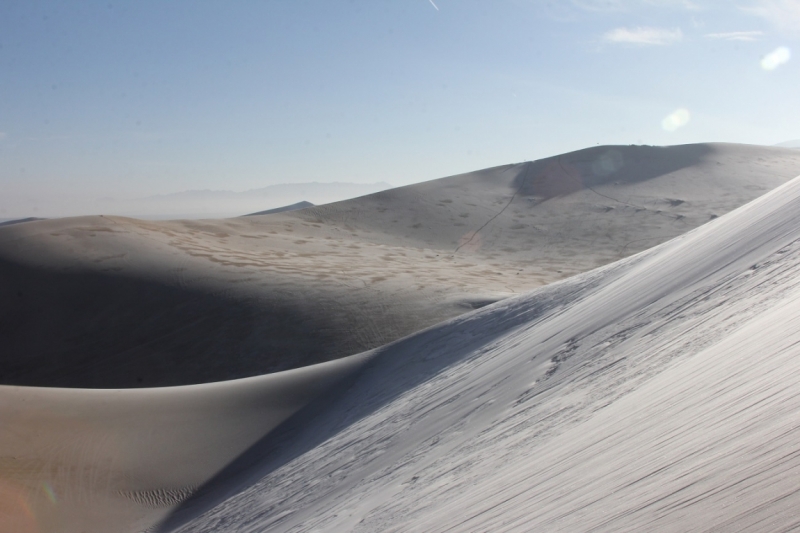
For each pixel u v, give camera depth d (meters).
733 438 2.11
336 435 11.20
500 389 7.45
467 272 43.78
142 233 43.41
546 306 13.48
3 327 32.56
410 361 14.80
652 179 71.62
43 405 14.34
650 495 2.01
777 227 6.75
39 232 40.75
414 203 66.69
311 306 32.34
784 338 3.00
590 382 5.15
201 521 9.88
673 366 4.04
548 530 2.21
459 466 4.77
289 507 7.78
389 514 4.47
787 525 1.35
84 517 10.81
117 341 31.16
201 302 33.31
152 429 13.72
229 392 15.75
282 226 57.16
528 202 67.56
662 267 9.29
